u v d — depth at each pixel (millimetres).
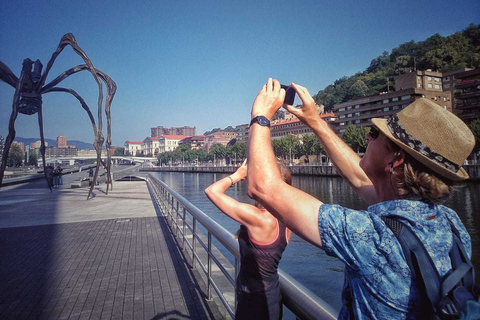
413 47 142625
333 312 1046
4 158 11102
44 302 3975
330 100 145000
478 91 64875
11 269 5219
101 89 14344
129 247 6531
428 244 715
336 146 1329
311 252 15891
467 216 23578
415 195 800
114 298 4062
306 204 801
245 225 1640
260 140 912
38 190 20844
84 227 8680
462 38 115562
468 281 689
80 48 13758
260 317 1616
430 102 810
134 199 15250
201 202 35281
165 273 4941
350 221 754
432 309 675
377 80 133250
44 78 14250
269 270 1623
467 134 738
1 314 3664
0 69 12766
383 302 709
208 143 169125
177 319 3467
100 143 15109
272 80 1030
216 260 3150
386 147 875
